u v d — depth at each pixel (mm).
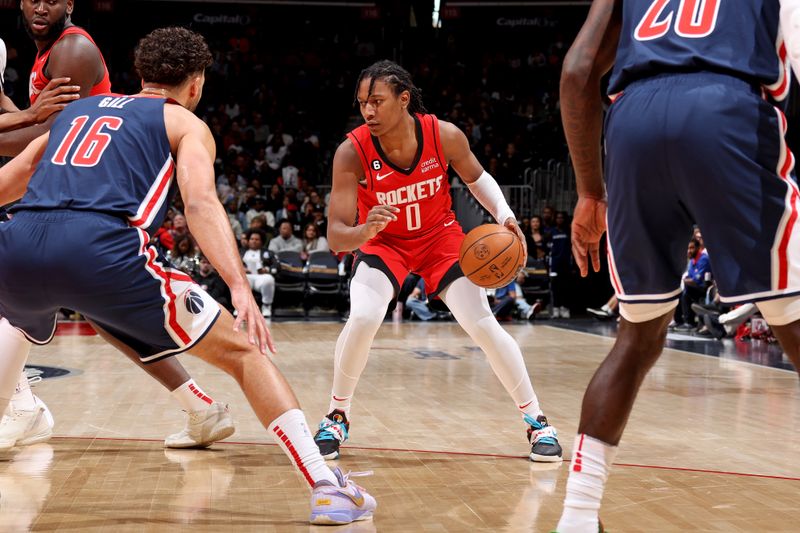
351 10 20375
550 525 2424
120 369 6062
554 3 17922
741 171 1780
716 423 4180
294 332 9641
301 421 2385
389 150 3418
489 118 18047
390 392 5172
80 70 3568
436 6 20812
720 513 2561
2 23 18156
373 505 2506
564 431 3967
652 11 1944
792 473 3115
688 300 10633
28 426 3418
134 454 3322
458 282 3492
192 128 2441
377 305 3432
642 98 1870
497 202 3602
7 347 2576
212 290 11242
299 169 16062
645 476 3047
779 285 1789
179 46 2625
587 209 2182
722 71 1829
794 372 6328
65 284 2230
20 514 2473
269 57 19578
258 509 2564
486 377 5902
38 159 2506
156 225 2396
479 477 3025
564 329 10750
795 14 1688
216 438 3420
